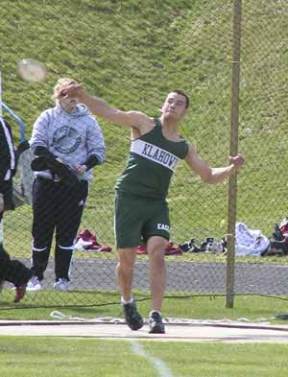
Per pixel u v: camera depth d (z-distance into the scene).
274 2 68.19
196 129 63.25
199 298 30.80
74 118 29.67
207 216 55.16
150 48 71.81
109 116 23.30
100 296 30.28
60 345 20.72
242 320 26.92
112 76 68.81
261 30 67.06
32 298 29.05
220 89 67.19
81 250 44.44
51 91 65.88
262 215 55.59
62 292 30.20
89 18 73.00
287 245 46.28
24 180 29.83
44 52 68.50
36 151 29.31
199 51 71.12
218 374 17.53
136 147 23.55
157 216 23.55
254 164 61.09
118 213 23.62
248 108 65.31
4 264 26.31
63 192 29.70
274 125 64.31
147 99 67.12
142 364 18.38
